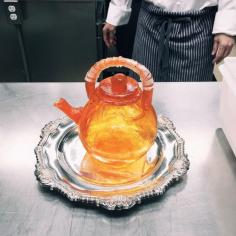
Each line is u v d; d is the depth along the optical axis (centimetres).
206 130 74
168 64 124
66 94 86
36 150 66
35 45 158
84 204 57
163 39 119
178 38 118
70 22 150
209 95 86
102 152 58
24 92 87
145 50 126
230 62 70
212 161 66
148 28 122
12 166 65
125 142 57
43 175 60
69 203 58
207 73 129
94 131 57
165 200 58
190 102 83
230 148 69
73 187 58
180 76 126
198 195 59
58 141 68
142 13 124
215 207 57
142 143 58
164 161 64
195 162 66
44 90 88
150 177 60
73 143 68
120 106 55
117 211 56
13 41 157
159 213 56
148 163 64
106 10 162
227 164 66
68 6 145
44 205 58
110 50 181
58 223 55
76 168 62
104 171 62
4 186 61
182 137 72
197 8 114
